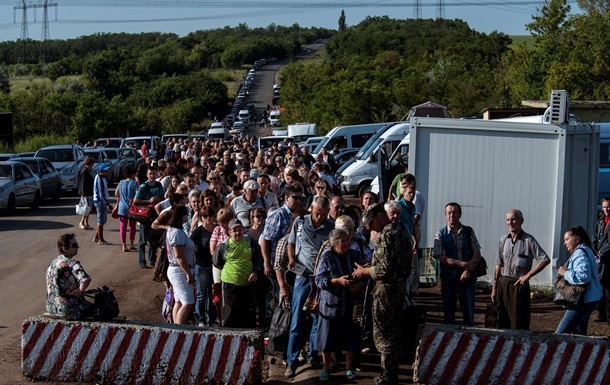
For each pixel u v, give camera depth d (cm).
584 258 853
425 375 795
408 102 5659
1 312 1130
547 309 1151
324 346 810
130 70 15388
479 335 788
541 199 1247
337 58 12206
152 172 1470
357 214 957
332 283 800
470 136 1264
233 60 19512
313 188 1398
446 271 943
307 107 7488
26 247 1728
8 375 838
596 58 4503
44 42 19012
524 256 900
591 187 1286
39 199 2516
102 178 1780
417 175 1282
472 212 1270
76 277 830
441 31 12238
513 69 5438
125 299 1227
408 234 944
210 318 1021
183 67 17662
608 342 779
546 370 778
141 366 810
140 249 1484
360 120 5734
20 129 6612
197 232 995
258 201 1140
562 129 1229
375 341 797
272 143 4097
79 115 6925
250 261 910
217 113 12350
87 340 817
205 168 1962
